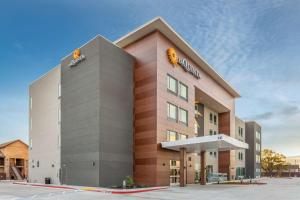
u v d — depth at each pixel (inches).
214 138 1055.0
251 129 2960.1
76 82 1311.5
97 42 1205.7
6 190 1034.1
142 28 1280.8
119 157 1197.7
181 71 1473.9
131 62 1349.7
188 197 776.9
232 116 2341.3
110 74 1221.7
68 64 1390.3
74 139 1268.5
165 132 1272.1
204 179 1325.0
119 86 1258.6
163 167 1219.2
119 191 890.1
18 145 2336.4
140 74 1331.2
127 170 1227.2
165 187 1107.9
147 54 1314.0
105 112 1168.2
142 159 1245.1
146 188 1023.0
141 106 1296.8
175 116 1379.2
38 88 1715.1
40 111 1659.7
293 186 1323.8
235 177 2277.3
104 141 1141.1
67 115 1344.7
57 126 1453.0
